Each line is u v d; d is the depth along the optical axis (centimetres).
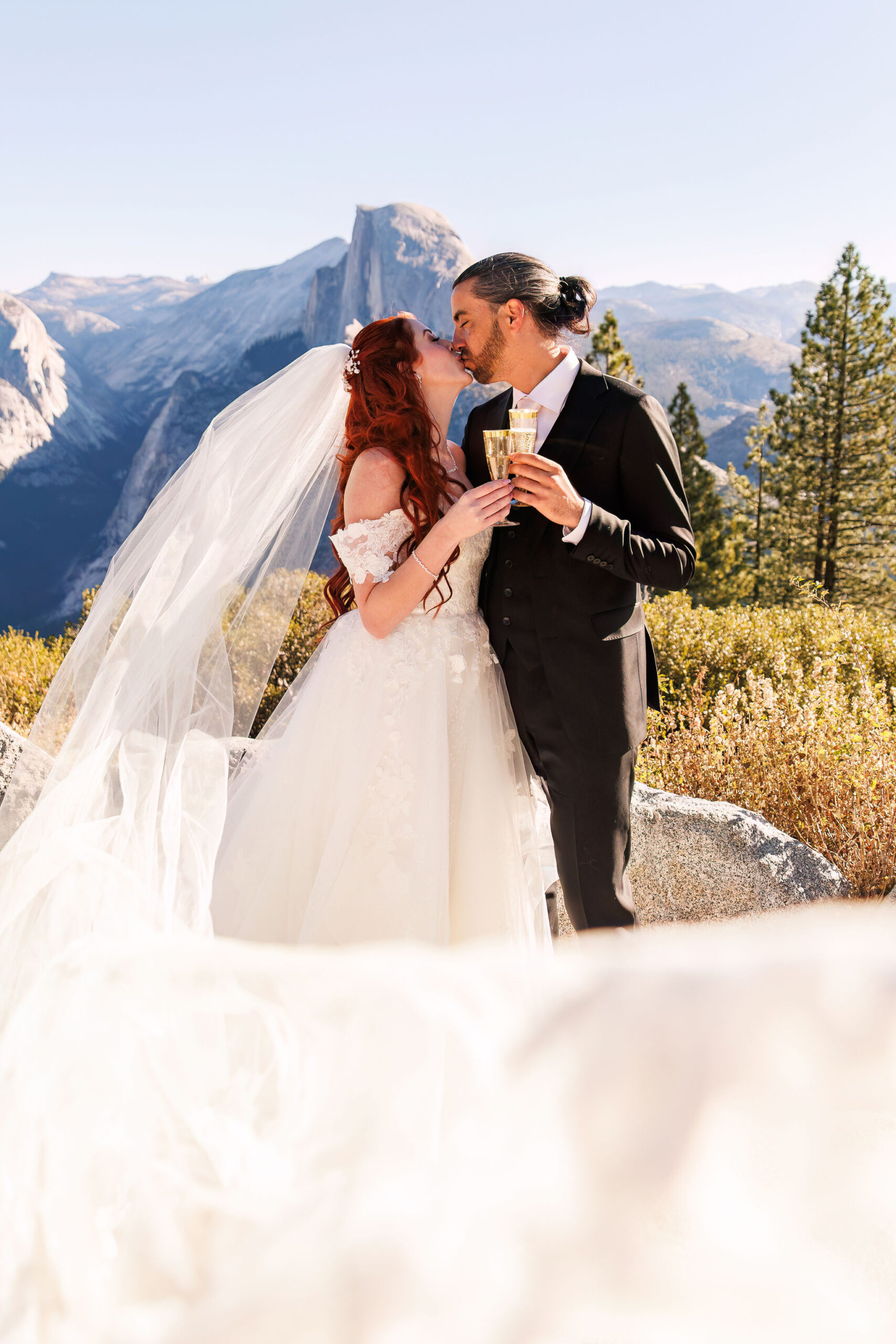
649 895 320
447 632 251
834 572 2320
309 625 522
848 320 2211
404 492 246
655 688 273
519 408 255
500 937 245
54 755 263
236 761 274
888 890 346
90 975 51
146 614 252
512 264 242
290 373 272
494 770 253
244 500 266
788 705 480
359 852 240
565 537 225
